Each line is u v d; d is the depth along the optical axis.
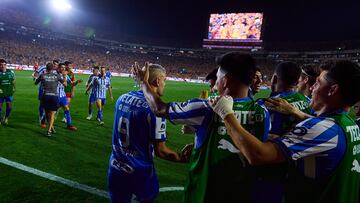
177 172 5.78
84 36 74.19
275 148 1.64
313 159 1.68
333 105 1.80
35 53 52.47
